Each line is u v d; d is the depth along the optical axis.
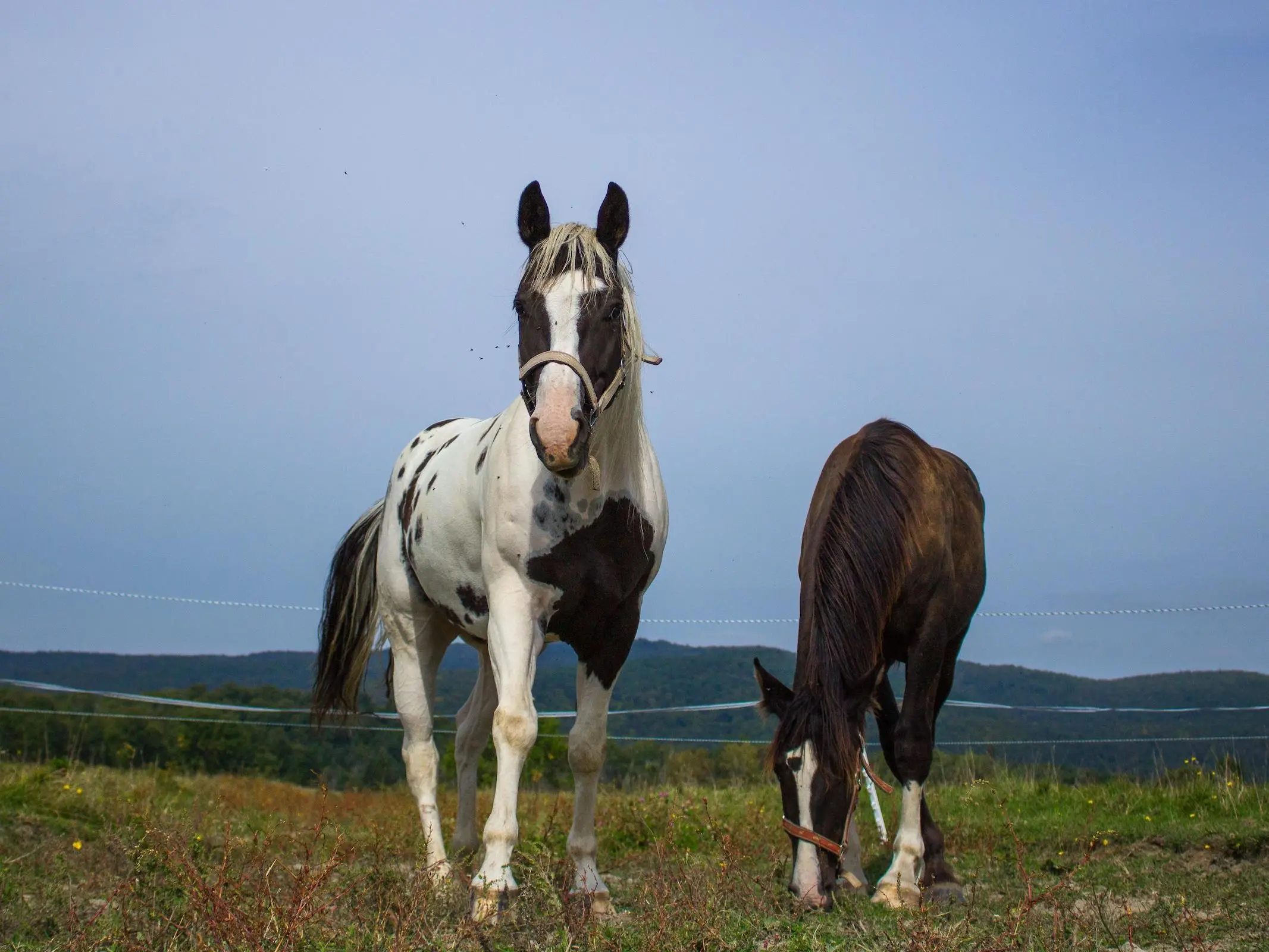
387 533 5.04
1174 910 3.66
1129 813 6.55
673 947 3.07
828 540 4.34
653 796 6.86
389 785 11.77
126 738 11.54
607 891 4.04
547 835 5.46
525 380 3.69
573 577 3.97
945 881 4.38
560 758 11.84
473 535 4.37
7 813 5.27
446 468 4.68
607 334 3.70
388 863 4.22
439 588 4.64
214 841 4.96
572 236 3.74
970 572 5.08
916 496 4.48
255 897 3.21
